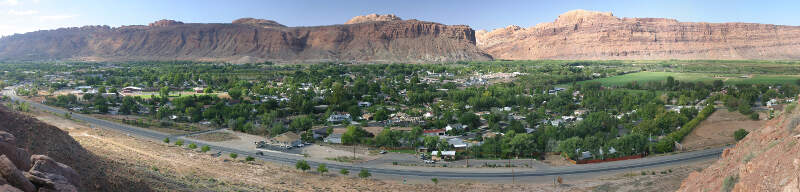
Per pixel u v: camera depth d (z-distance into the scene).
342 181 104.25
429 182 107.25
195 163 105.19
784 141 50.03
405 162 126.56
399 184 104.25
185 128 172.50
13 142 47.25
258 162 120.44
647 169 117.38
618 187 98.00
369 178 109.31
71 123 161.75
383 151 139.62
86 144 89.69
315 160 126.62
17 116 66.06
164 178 70.94
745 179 49.62
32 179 40.31
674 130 167.00
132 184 60.44
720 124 174.75
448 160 129.50
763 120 177.88
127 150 99.06
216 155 127.31
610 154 128.38
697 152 135.00
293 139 147.38
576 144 128.88
